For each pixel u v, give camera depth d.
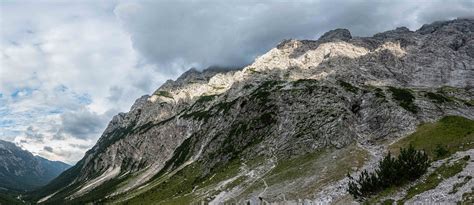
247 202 162.38
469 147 105.50
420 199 82.69
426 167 97.31
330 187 141.75
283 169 194.62
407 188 92.75
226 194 190.50
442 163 98.50
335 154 189.62
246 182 196.50
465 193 74.69
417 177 95.31
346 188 126.62
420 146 157.25
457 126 165.75
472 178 79.56
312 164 184.38
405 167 97.06
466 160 92.25
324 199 126.62
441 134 162.25
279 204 145.50
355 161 165.88
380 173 102.75
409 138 176.25
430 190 85.00
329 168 167.75
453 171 88.81
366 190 103.12
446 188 81.81
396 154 159.25
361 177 107.56
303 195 145.00
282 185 169.00
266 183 181.12
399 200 87.62
